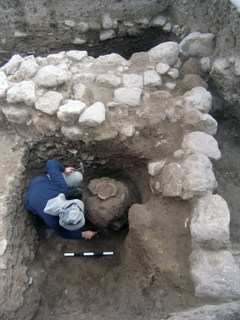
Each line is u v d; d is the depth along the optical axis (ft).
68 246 8.54
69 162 9.07
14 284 6.40
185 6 10.02
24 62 8.96
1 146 8.34
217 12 8.45
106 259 8.25
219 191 8.21
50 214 6.99
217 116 9.21
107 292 7.41
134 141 8.09
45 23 11.37
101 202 7.99
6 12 11.06
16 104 8.18
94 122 7.66
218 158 7.46
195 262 5.99
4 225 6.82
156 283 6.48
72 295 7.45
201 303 5.76
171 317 5.52
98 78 8.63
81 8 11.07
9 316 6.09
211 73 8.52
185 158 7.34
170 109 8.16
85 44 12.12
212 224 5.97
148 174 8.16
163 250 6.57
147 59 9.23
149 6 11.01
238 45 7.83
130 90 8.38
